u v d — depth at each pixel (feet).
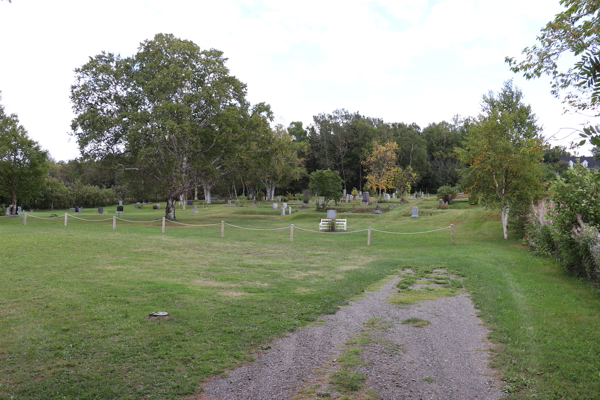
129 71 118.52
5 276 36.96
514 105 110.01
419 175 284.41
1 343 21.07
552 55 27.20
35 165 127.95
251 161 119.44
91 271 40.47
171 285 34.73
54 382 16.85
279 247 64.54
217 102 111.96
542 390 16.26
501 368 18.48
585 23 23.04
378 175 221.05
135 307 27.86
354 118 299.38
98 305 28.12
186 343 21.42
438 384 16.87
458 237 82.02
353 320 26.13
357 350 20.66
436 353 20.36
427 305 29.99
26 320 24.80
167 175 115.34
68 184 262.26
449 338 22.63
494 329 24.14
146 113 103.50
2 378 17.19
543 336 22.59
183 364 18.83
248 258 52.49
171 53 114.32
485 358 19.70
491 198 78.43
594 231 37.06
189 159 114.62
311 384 16.89
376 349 20.90
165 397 15.71
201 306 28.50
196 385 16.78
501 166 75.61
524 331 23.40
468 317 26.84
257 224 112.16
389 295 33.27
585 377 17.31
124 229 90.17
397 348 21.06
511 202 75.92
